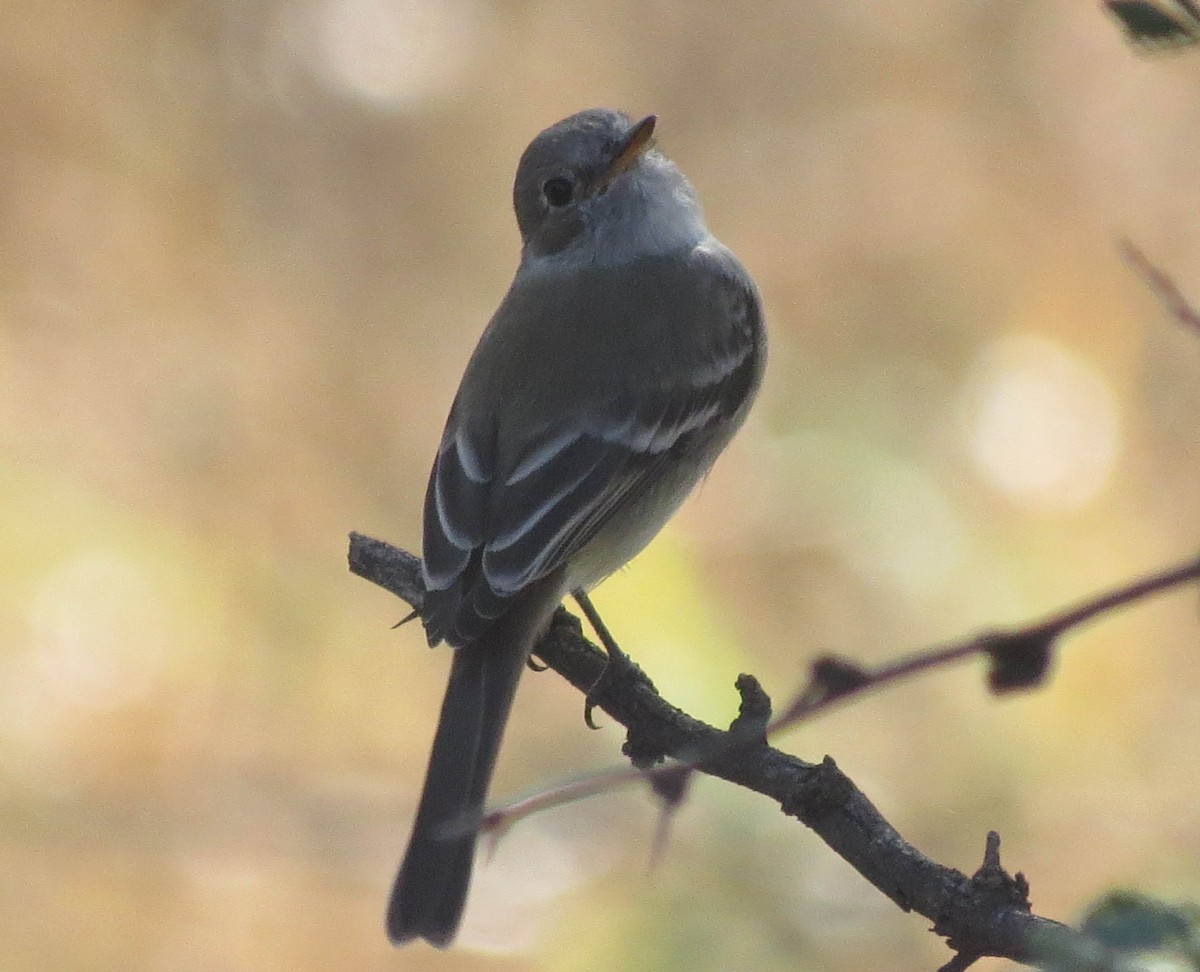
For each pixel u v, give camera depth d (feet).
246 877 35.60
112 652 38.40
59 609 38.78
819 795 14.62
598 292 24.41
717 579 38.01
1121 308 42.93
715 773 15.06
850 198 47.14
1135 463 40.01
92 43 50.39
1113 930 7.61
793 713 6.17
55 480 41.47
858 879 28.45
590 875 31.71
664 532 32.76
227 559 40.78
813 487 39.81
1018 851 31.94
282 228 48.98
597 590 31.40
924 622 37.27
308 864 35.83
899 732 33.94
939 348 43.91
